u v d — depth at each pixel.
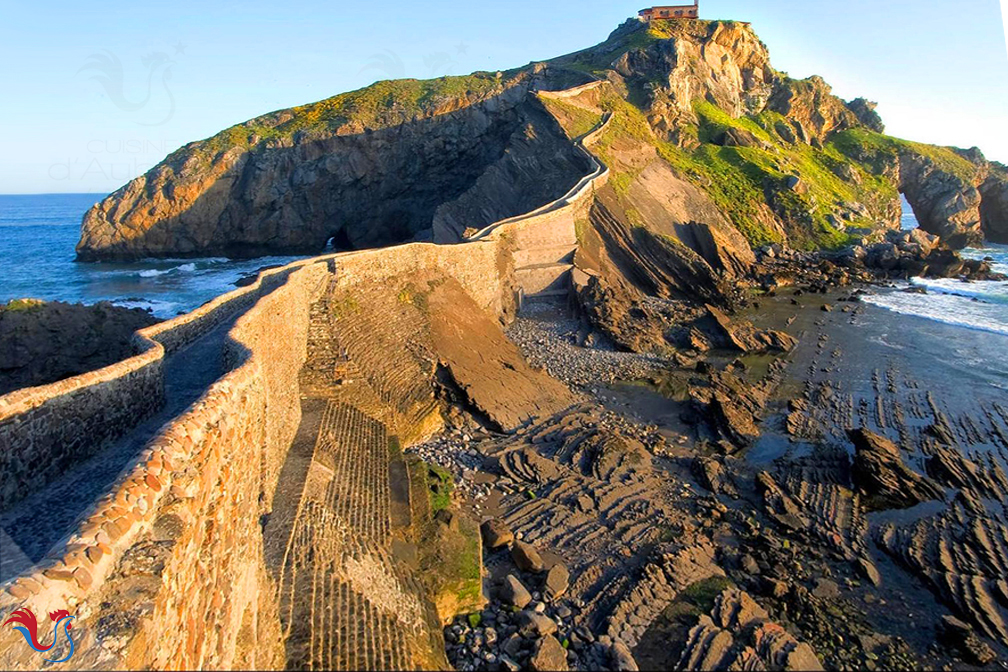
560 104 84.06
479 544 20.86
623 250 63.62
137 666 6.52
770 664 17.02
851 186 98.31
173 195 86.50
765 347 46.78
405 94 100.50
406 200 96.88
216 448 10.65
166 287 68.19
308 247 96.00
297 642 12.49
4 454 11.73
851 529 23.64
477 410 32.41
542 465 27.41
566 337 48.28
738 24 110.94
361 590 15.12
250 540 12.30
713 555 22.12
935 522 23.91
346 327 29.72
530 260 57.34
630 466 27.75
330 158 91.25
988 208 103.75
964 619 19.30
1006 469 28.14
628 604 19.09
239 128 97.12
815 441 31.19
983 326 51.66
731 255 70.06
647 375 41.19
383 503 20.41
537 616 17.97
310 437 21.39
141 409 16.02
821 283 68.50
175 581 7.92
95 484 12.80
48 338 31.17
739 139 94.62
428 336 35.62
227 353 15.59
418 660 14.09
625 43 106.56
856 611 19.66
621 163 77.19
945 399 36.41
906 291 66.31
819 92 114.94
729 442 30.95
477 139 95.44
